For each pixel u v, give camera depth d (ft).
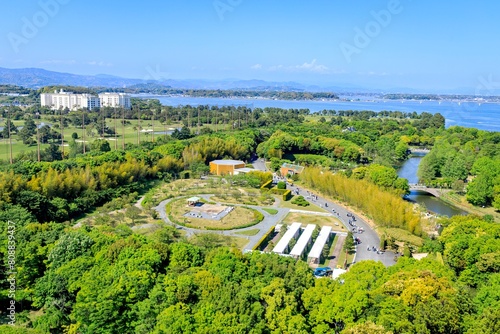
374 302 283.59
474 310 283.79
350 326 270.67
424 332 250.37
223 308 276.62
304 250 504.02
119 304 284.41
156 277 320.70
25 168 624.18
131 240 369.09
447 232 459.73
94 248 362.33
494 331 247.09
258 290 302.25
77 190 631.97
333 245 537.65
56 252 351.05
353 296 283.38
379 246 535.60
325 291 299.38
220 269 339.77
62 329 300.61
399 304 272.10
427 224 578.25
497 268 354.33
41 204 536.83
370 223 624.59
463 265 382.01
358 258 498.28
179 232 547.49
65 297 315.37
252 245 521.24
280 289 297.94
